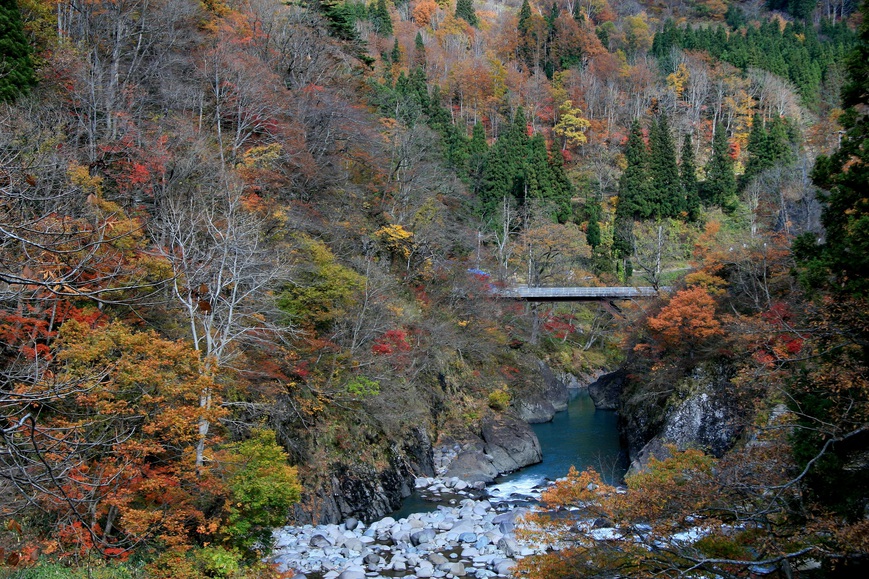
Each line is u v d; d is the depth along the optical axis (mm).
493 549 20016
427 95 73375
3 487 9688
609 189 77312
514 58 105562
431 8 113938
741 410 27125
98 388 12586
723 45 102812
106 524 14703
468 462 30531
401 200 42594
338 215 34219
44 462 6582
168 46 31938
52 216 8703
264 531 16922
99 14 29922
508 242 60531
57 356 13211
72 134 23094
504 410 38781
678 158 81125
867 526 10625
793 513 12219
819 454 11789
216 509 15664
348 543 20250
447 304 41188
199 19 37031
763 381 19406
